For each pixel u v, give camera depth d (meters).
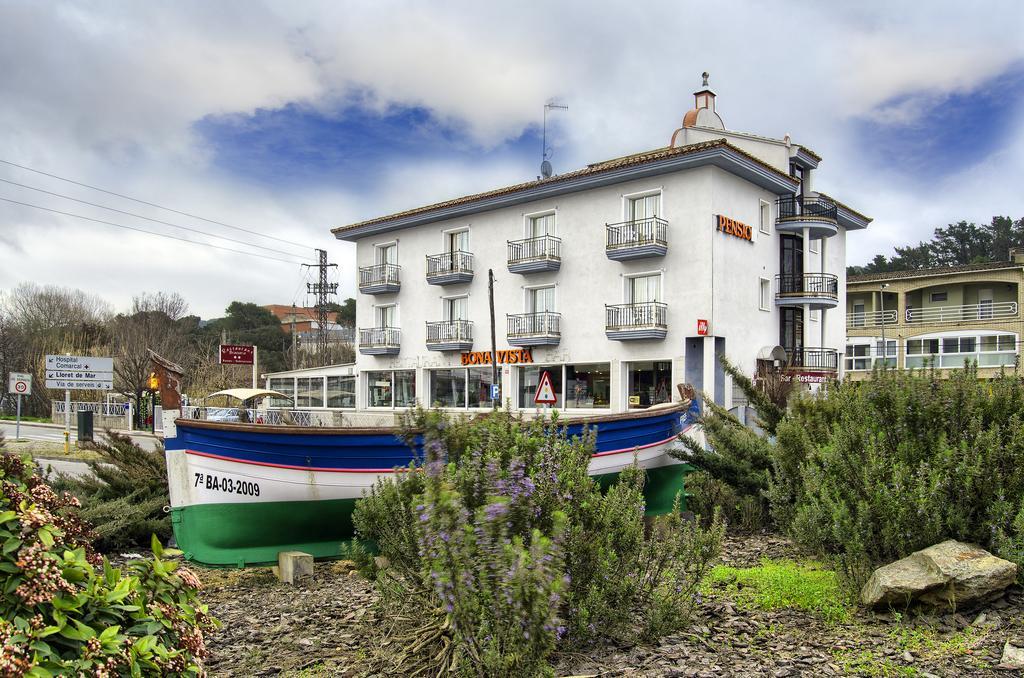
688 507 10.83
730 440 10.20
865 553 6.06
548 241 29.98
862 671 4.66
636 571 5.50
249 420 30.28
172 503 8.65
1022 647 4.77
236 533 8.48
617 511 5.36
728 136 31.75
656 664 4.93
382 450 8.63
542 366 30.67
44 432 40.44
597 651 5.17
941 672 4.55
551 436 5.98
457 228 34.38
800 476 7.98
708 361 25.52
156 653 2.94
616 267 28.23
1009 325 48.97
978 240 76.75
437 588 4.27
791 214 30.12
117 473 10.68
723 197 26.59
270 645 5.92
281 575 8.37
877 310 54.94
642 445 10.94
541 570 3.94
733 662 4.94
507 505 4.74
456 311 34.84
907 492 6.00
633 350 27.58
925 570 5.57
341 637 5.96
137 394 44.34
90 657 2.68
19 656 2.50
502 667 3.94
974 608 5.46
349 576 8.27
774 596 6.27
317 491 8.58
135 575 3.37
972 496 5.83
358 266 39.62
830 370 29.45
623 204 28.22
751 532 9.72
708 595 6.46
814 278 29.98
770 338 29.14
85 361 32.38
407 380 37.00
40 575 2.74
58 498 3.45
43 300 69.06
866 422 6.88
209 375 54.12
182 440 8.66
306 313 119.88
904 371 7.55
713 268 25.77
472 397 33.81
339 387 40.59
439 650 5.11
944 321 51.72
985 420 6.48
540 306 31.17
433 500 4.59
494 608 4.05
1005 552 5.57
